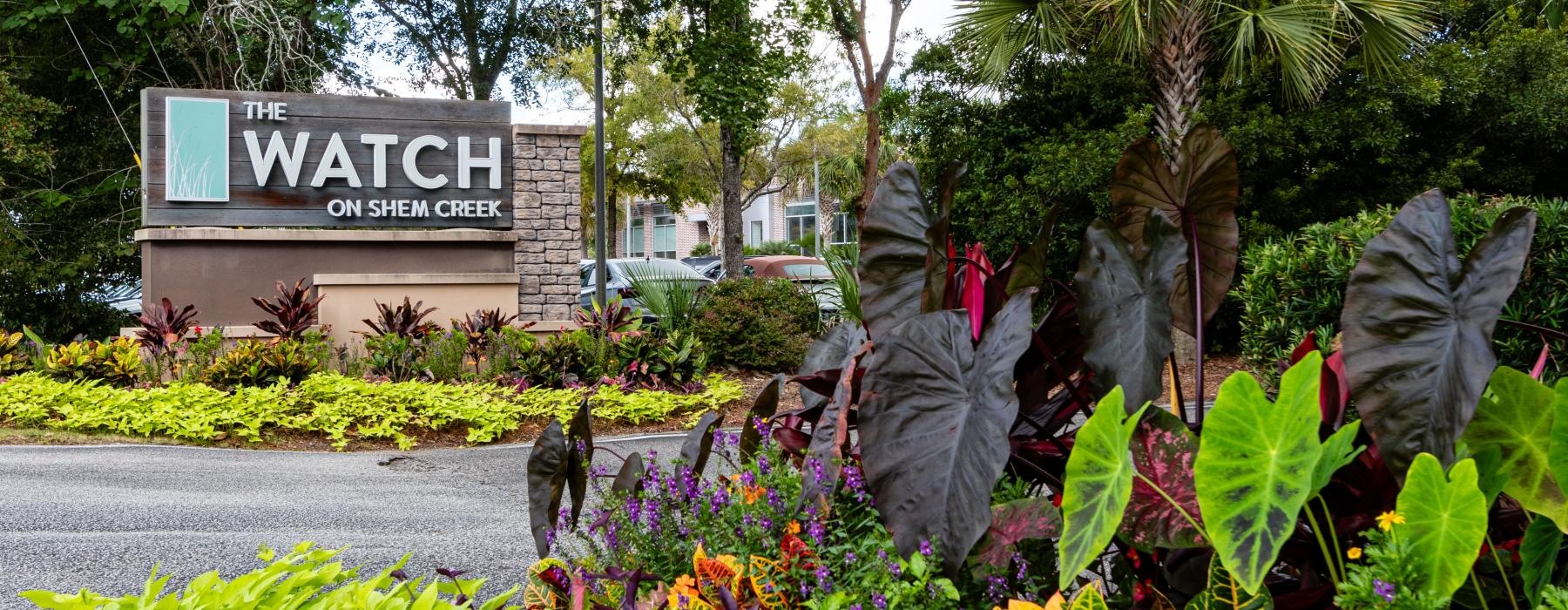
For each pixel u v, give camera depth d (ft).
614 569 6.75
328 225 33.45
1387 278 4.90
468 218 34.81
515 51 58.03
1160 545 5.11
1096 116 42.04
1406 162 40.50
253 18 41.45
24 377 26.89
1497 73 41.32
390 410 24.91
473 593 7.97
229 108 32.58
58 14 43.24
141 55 44.78
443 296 33.76
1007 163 42.52
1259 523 4.25
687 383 30.66
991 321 5.67
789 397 32.04
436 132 34.50
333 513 16.48
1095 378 5.54
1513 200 15.71
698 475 7.52
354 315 32.58
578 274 36.01
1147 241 5.74
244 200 32.73
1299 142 39.14
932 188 46.26
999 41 35.42
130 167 45.85
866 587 5.66
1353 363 4.89
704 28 60.90
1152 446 5.15
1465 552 4.14
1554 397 4.52
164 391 24.97
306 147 33.22
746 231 159.84
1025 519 5.53
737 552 6.55
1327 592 5.00
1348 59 38.93
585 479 8.24
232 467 20.38
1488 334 4.61
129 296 49.83
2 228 42.75
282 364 27.04
